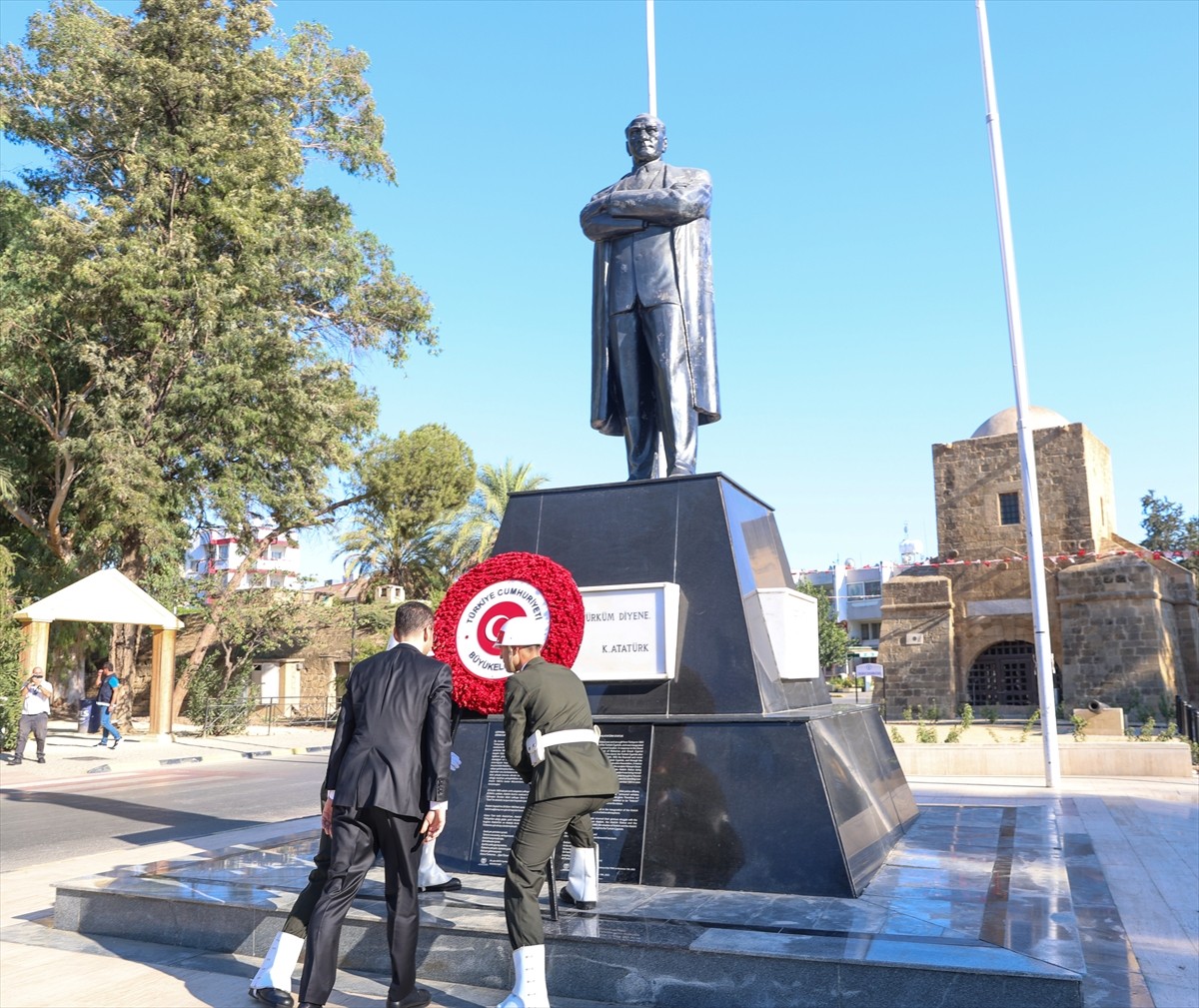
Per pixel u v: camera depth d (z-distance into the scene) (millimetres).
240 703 28859
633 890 5211
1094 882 6449
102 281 24031
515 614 5781
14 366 24750
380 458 40125
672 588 6055
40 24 26469
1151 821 9898
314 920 4023
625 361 7637
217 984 4590
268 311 26312
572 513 6727
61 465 27297
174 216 26469
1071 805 11141
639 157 7809
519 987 3994
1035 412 37688
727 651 5934
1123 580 32312
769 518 7320
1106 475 37531
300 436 27562
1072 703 32781
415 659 4395
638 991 4211
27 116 26531
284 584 33906
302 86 28875
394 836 4129
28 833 10594
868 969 3881
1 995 4449
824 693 7508
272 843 7234
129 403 24500
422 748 4258
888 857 5996
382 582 41188
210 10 26406
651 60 8773
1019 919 4496
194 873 5961
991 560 33000
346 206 30922
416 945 4191
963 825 7383
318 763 20062
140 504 24188
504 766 6047
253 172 26844
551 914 4625
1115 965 4797
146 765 19062
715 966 4105
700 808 5430
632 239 7691
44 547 28766
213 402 25453
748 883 5176
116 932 5469
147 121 26719
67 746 22578
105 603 22219
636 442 7641
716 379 7605
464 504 42062
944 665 35344
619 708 6004
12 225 26703
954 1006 3760
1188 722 18953
